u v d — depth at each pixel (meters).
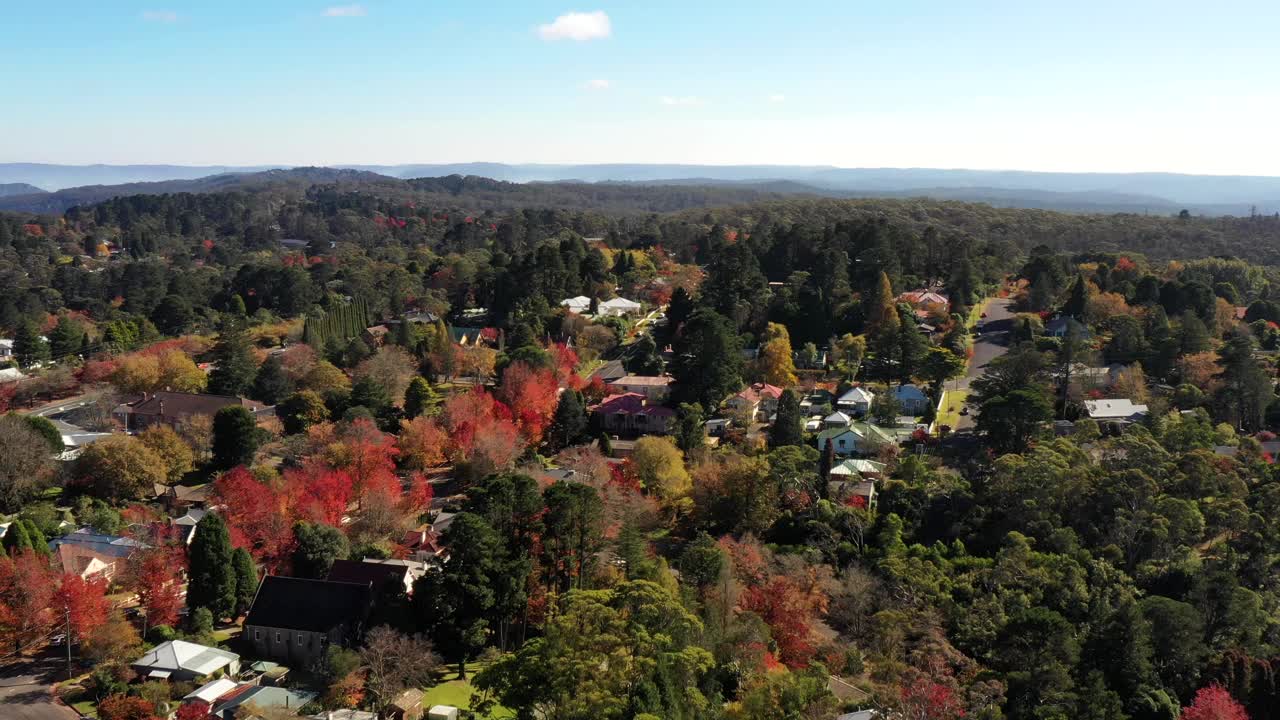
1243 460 117.06
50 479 126.06
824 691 70.00
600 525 96.88
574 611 73.69
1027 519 104.31
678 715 62.28
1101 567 93.94
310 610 89.00
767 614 89.00
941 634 84.50
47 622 86.56
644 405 151.75
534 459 136.25
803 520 111.62
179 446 133.75
